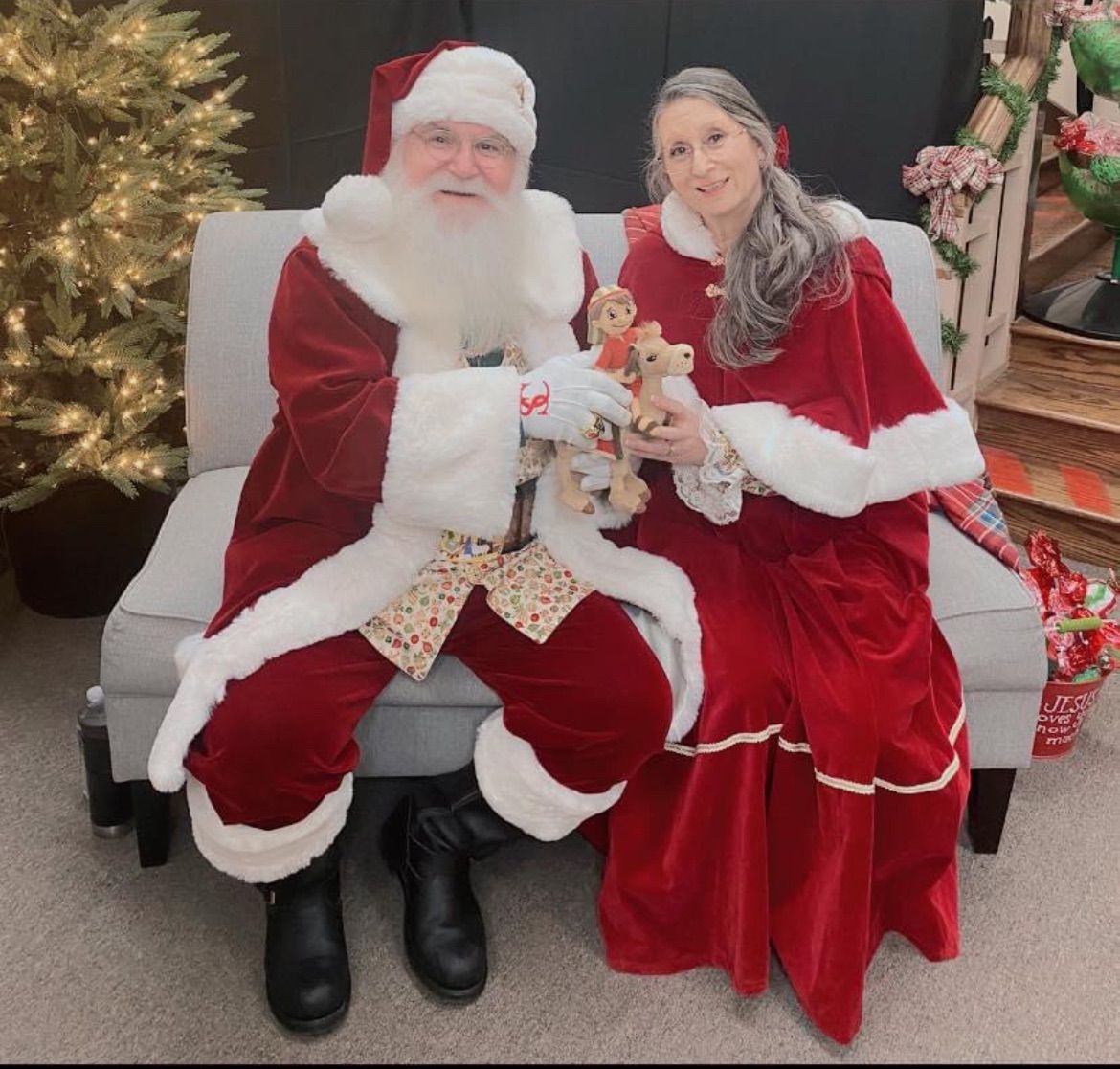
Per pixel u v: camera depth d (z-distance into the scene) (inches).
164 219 93.4
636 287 70.2
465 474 56.3
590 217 80.9
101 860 71.2
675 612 62.2
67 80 83.0
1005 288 113.8
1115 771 80.6
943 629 65.7
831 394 64.5
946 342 102.7
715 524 66.2
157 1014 61.1
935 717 61.7
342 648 59.2
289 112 132.0
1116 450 107.5
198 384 79.0
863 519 66.2
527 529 63.3
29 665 90.9
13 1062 58.2
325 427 56.9
